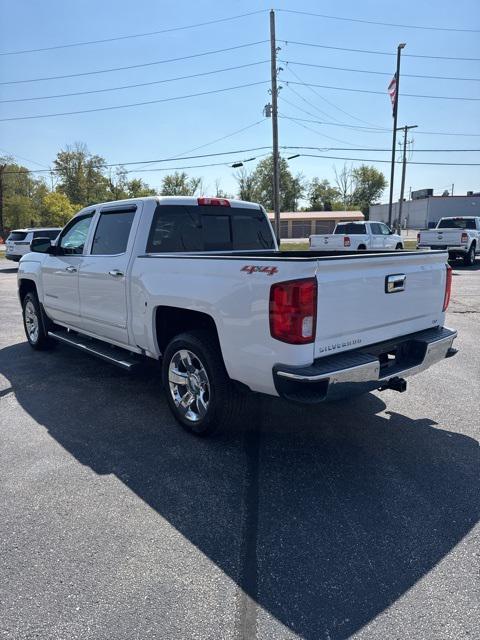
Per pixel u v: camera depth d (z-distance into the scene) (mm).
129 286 4516
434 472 3510
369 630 2131
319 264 3113
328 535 2795
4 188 70562
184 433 4172
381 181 97875
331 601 2301
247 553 2643
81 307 5445
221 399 3787
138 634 2111
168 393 4273
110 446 3918
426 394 5117
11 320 9289
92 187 81312
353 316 3422
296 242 47875
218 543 2727
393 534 2803
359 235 20438
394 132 27766
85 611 2242
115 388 5316
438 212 64000
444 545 2707
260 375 3342
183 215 4914
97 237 5215
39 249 5816
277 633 2115
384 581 2432
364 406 4773
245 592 2359
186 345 3945
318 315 3156
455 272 17625
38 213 73438
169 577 2463
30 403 4875
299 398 3139
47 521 2926
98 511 3031
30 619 2193
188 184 80000
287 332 3111
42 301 6410
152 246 4637
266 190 83062
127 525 2891
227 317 3496
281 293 3107
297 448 3889
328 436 4105
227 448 3885
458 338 7648
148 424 4355
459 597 2322
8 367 6117
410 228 69812
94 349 5262
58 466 3592
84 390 5254
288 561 2578
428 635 2104
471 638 2088
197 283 3729
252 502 3133
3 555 2629
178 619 2193
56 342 6961
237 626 2154
